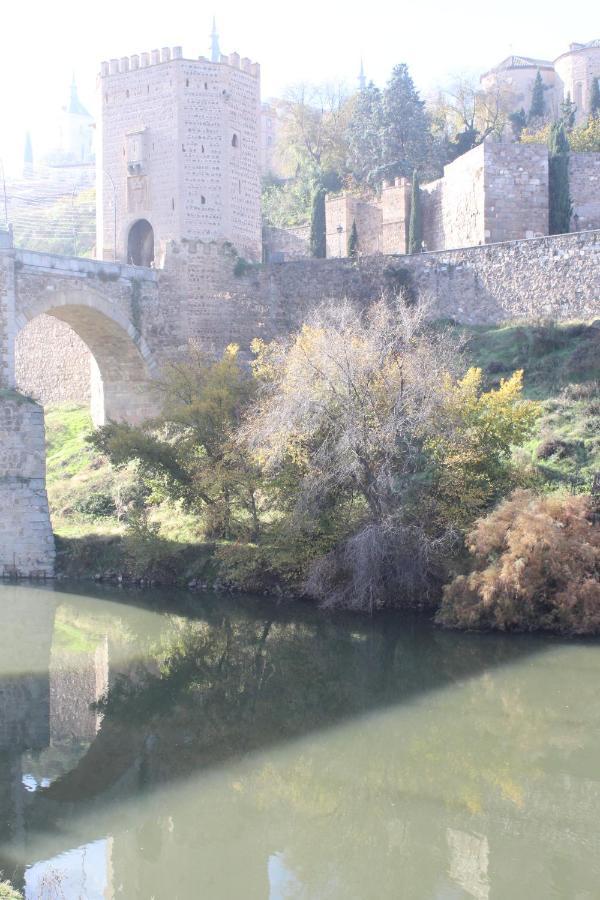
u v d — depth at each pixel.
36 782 20.14
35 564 40.38
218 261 52.97
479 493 32.25
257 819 18.45
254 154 55.59
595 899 15.62
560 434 37.25
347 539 33.25
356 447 32.81
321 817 18.42
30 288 44.47
